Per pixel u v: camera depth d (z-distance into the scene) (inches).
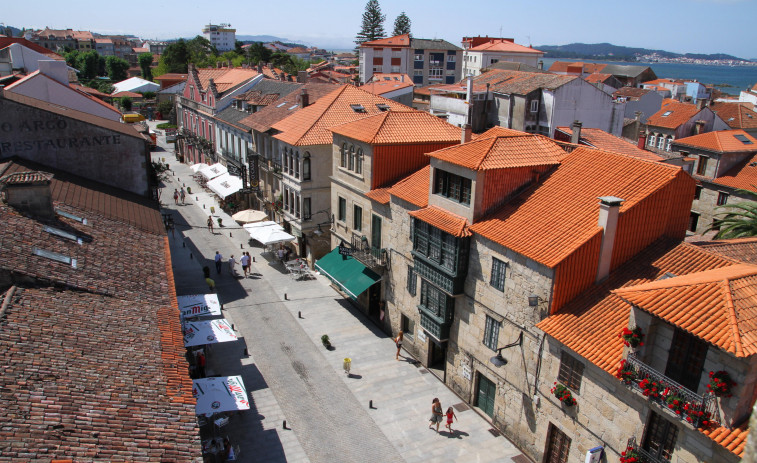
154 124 4377.5
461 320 1043.3
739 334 565.9
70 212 1018.1
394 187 1220.5
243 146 2208.4
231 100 2556.6
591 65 5753.0
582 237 812.6
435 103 2459.4
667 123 2576.3
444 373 1147.9
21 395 536.7
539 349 843.4
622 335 677.9
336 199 1505.9
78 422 531.2
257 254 1845.5
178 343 751.7
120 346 689.6
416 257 1109.7
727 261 778.2
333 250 1513.3
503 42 5265.8
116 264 903.7
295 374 1147.3
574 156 1015.6
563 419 813.9
